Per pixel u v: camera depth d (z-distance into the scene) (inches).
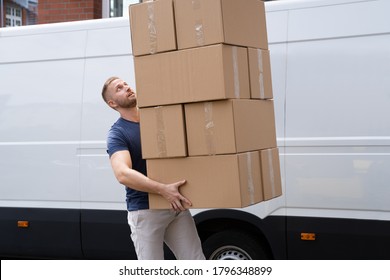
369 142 198.5
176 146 150.2
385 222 197.0
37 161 244.8
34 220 245.6
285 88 210.1
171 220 162.4
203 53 145.1
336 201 202.4
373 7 201.3
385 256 197.6
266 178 157.6
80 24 241.9
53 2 359.6
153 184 151.6
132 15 153.6
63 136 241.0
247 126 150.6
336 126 203.0
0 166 251.0
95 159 235.5
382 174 197.2
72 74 241.3
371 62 200.1
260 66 159.3
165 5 148.9
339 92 203.3
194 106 148.6
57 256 244.8
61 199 240.8
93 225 236.1
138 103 153.9
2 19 382.3
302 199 206.5
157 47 150.3
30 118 247.0
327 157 203.6
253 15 157.9
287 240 209.0
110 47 235.8
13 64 251.3
